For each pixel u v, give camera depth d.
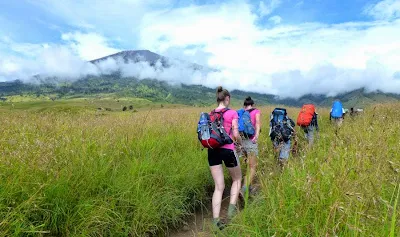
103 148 6.25
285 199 3.90
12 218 3.73
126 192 5.04
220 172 5.66
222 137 5.48
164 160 6.89
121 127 8.53
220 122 5.70
